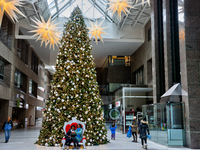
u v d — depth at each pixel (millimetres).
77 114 10305
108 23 26562
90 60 11422
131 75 34469
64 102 10258
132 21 25344
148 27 24984
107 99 33562
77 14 11734
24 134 18875
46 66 48312
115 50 32062
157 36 17078
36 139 14492
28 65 31531
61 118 10148
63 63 10938
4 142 12578
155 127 13188
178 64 13297
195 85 10969
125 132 21203
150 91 22891
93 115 10766
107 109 32812
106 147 10141
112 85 34562
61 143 9984
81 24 11656
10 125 12719
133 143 12500
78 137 9523
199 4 11570
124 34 26375
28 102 32219
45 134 10531
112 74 34938
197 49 11266
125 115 21812
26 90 30938
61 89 10586
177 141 10984
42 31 7652
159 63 16656
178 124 11148
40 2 20156
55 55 36125
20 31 26484
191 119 10664
